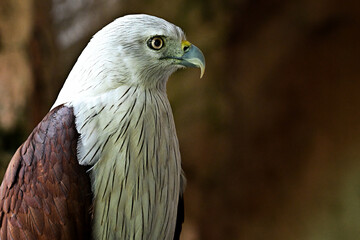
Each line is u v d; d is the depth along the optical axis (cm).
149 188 572
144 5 1365
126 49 574
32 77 1073
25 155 570
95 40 584
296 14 1371
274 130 1402
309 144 1386
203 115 1401
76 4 1338
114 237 569
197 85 1395
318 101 1387
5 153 1041
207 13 1371
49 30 1109
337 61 1377
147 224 579
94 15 1352
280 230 1387
